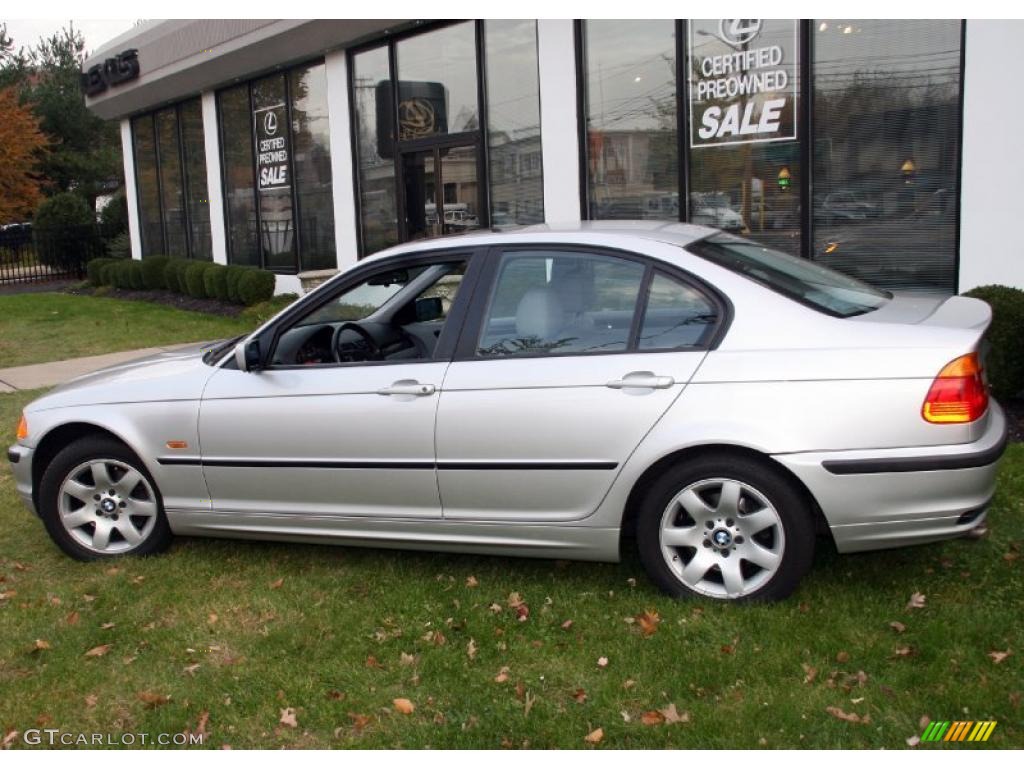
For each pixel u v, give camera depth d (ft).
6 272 87.15
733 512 13.48
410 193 45.06
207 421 15.97
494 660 12.90
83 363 37.96
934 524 12.76
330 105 48.57
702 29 32.12
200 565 16.70
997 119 25.99
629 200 35.09
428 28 42.14
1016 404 22.65
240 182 58.85
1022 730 10.68
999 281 26.55
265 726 11.69
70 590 15.98
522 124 38.75
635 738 10.94
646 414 13.44
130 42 63.82
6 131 107.34
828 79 29.48
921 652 12.31
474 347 14.62
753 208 31.76
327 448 15.20
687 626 13.21
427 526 14.97
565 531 14.26
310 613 14.56
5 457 24.06
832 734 10.75
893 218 28.71
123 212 86.43
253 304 51.39
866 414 12.64
